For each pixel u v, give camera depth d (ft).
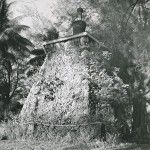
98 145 43.73
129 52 48.44
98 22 51.72
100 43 52.16
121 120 56.39
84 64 55.93
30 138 51.62
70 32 88.74
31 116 56.13
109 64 54.70
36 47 105.60
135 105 61.36
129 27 43.06
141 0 39.52
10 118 68.90
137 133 59.88
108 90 52.85
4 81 112.47
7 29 106.52
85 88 53.11
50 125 52.90
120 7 42.42
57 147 41.75
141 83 59.93
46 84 58.18
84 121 50.42
